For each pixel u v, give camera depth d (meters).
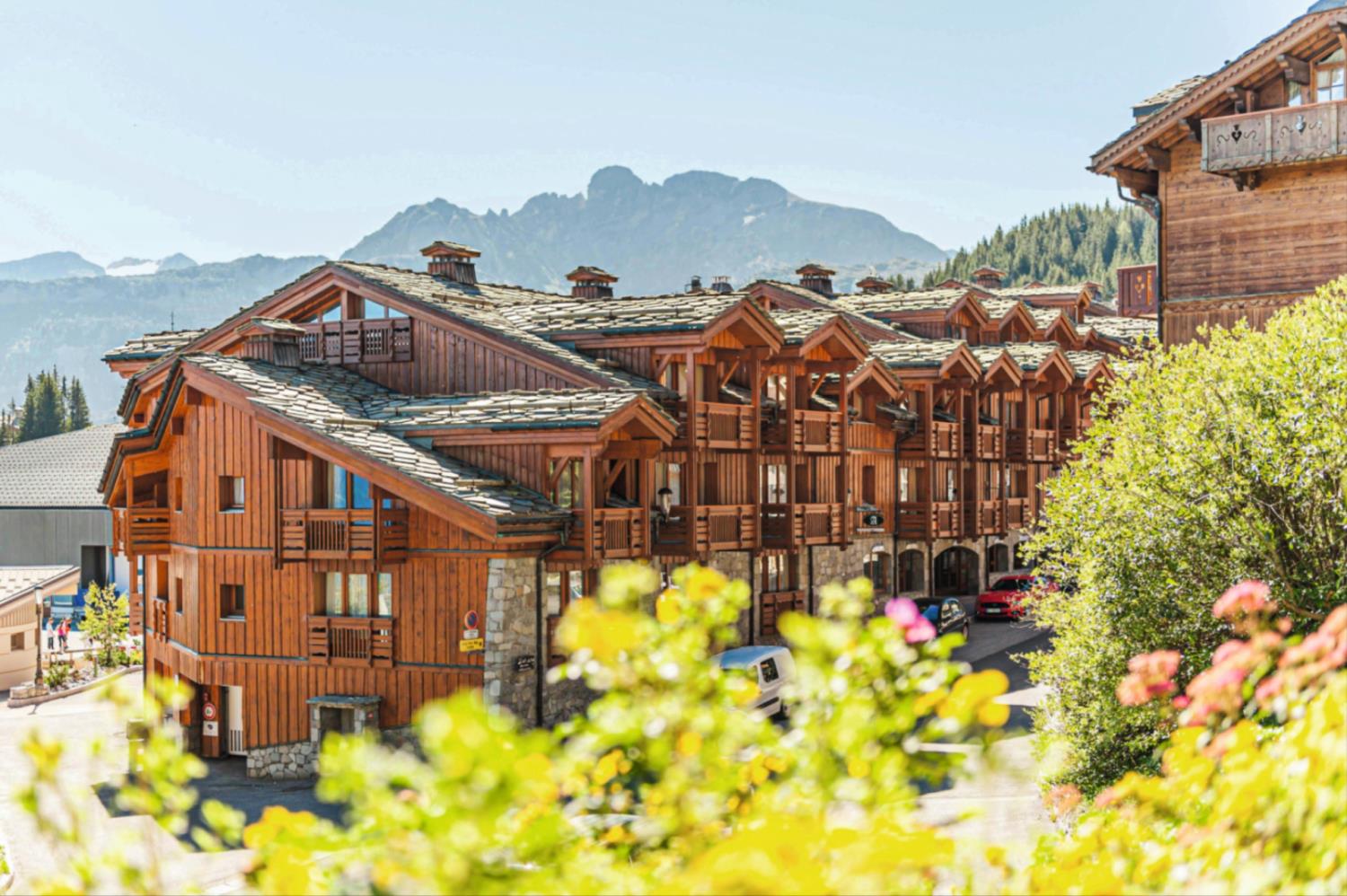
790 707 5.77
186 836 21.91
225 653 29.16
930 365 43.69
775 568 37.31
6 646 45.31
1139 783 6.57
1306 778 6.00
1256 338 19.06
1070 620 19.12
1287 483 17.05
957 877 7.34
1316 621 16.92
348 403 30.97
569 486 29.70
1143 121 32.09
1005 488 49.53
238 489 29.45
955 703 5.42
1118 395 20.27
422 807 4.98
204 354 29.89
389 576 27.77
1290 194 31.05
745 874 4.54
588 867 5.43
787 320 37.41
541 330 33.94
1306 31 29.33
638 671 5.65
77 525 64.62
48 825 5.54
